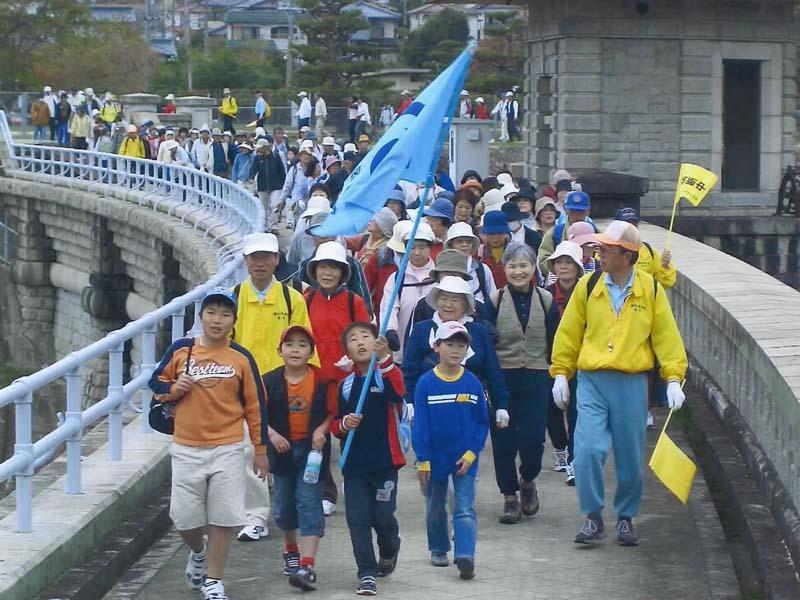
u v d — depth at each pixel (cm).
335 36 8656
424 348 1148
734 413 1402
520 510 1237
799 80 6681
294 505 1041
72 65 9869
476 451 1041
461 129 3478
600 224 2855
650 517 1223
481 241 1605
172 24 13200
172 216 4366
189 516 970
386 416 1016
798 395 1021
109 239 5053
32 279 5778
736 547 1112
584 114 3478
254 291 1166
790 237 3462
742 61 3531
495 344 1223
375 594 1011
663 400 1133
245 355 976
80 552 1065
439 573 1066
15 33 9869
